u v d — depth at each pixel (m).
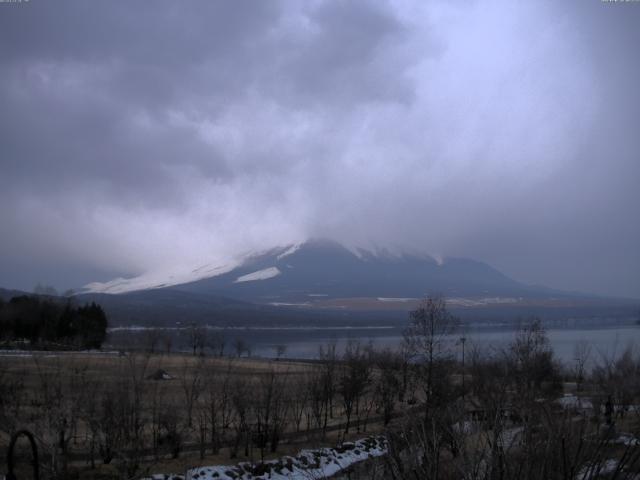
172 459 30.06
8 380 35.06
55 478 19.97
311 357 105.12
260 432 33.84
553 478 9.14
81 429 33.97
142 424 31.98
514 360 41.47
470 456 9.57
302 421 43.94
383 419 43.66
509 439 10.38
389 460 10.37
